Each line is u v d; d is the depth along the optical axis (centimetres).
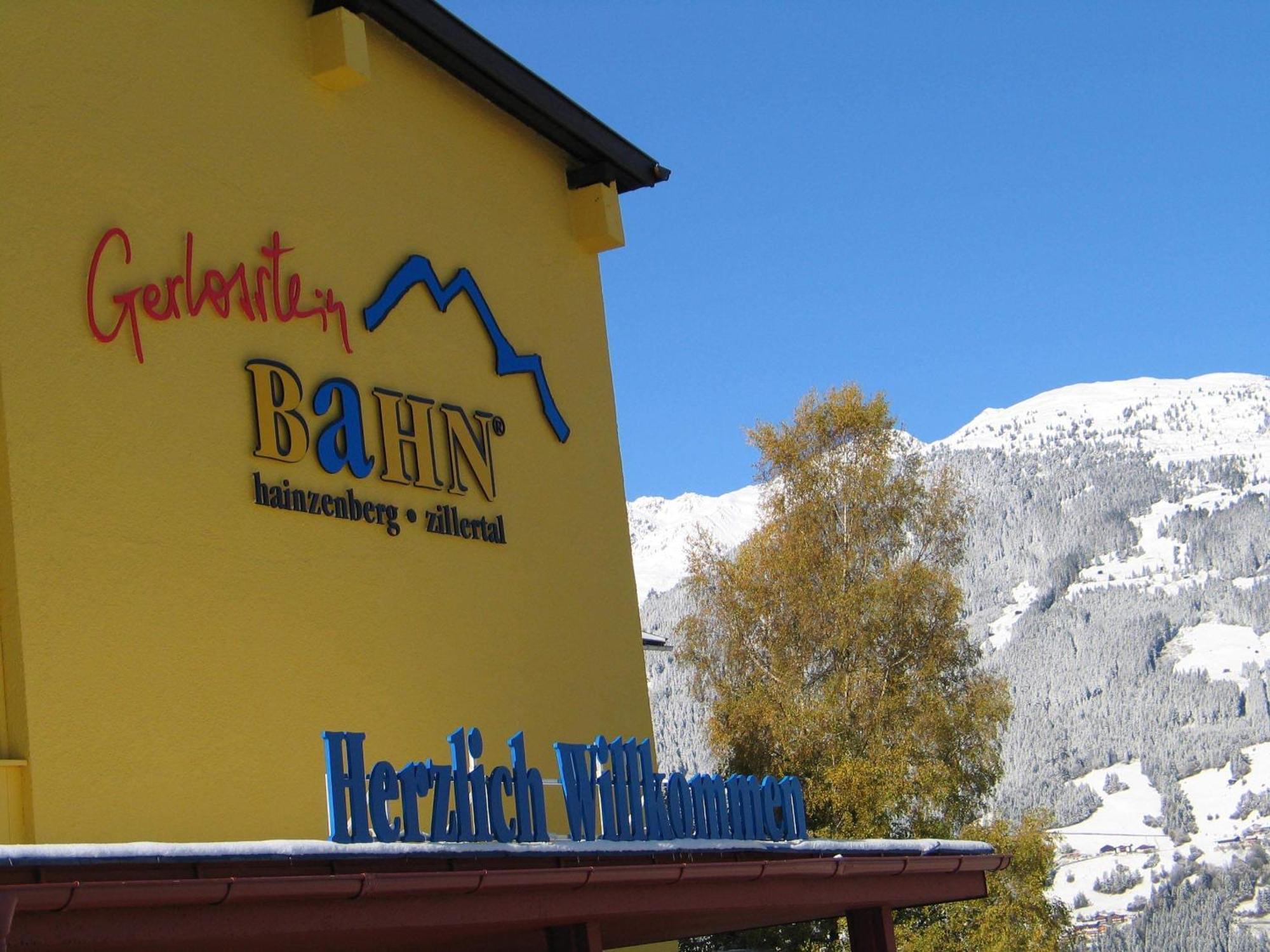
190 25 1403
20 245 1195
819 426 3869
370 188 1605
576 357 1920
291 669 1378
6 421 1159
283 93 1505
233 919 889
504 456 1745
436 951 1224
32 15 1244
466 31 1733
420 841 1106
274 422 1409
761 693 3591
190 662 1274
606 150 1975
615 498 1939
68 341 1220
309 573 1422
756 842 1392
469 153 1786
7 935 760
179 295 1334
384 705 1481
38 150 1227
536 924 1119
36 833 1111
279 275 1456
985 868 1589
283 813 1335
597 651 1831
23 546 1149
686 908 1235
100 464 1227
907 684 3581
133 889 825
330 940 990
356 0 1572
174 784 1235
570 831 1245
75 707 1163
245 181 1434
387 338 1588
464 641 1612
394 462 1559
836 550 3766
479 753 1186
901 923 3275
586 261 1988
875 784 3294
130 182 1306
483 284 1766
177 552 1282
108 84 1303
